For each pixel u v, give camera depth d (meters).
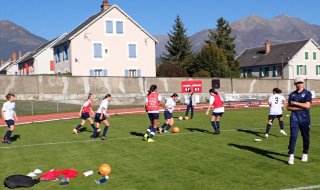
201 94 45.66
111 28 52.78
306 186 8.42
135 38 54.16
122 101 41.56
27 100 39.22
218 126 16.94
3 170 10.83
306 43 77.38
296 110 10.43
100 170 9.97
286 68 76.81
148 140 15.07
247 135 16.33
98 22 52.06
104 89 43.31
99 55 52.22
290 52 78.19
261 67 83.06
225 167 10.35
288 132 17.22
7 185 8.92
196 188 8.49
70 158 12.31
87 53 51.66
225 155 11.96
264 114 27.16
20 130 20.80
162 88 45.22
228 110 31.81
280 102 15.68
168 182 9.05
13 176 9.23
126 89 44.03
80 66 51.34
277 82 50.91
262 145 13.65
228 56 78.06
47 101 38.12
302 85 10.37
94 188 8.72
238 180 9.02
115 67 53.09
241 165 10.53
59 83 42.03
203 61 65.56
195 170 10.12
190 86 35.56
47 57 66.06
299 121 10.40
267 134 15.62
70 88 42.34
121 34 53.28
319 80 53.03
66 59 53.72
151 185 8.85
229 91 47.91
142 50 54.59
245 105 35.69
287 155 11.73
